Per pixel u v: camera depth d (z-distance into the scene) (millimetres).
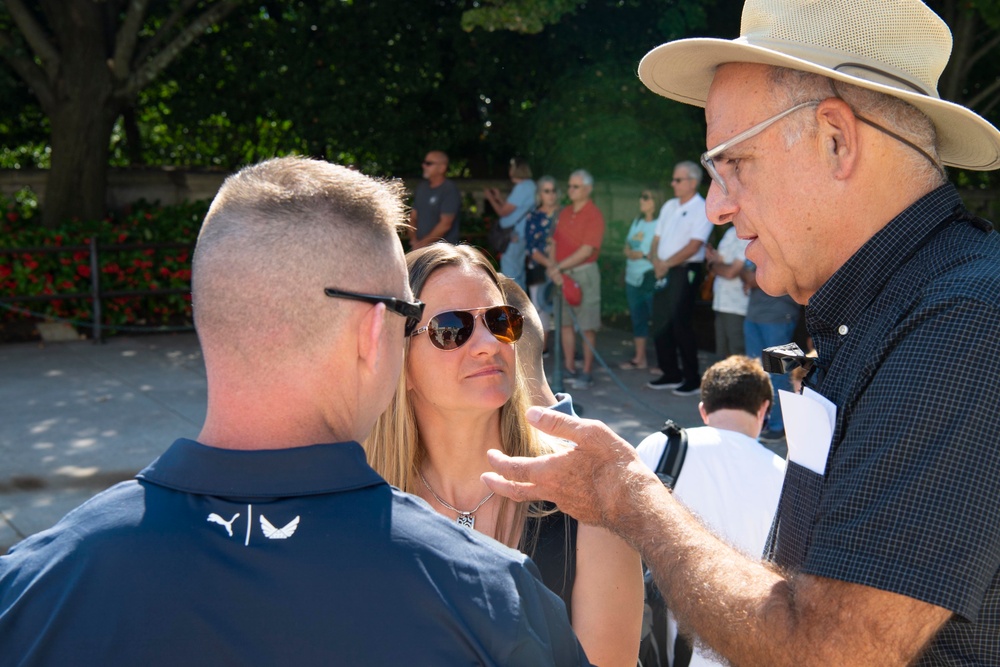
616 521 1430
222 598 1086
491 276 2029
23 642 1096
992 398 1176
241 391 1188
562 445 2104
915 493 1163
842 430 1345
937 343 1217
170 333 9992
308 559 1102
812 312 1461
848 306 1415
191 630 1075
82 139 10367
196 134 12688
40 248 9312
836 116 1391
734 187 1504
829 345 1461
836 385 1408
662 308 7500
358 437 1274
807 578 1221
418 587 1104
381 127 12008
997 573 1186
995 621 1190
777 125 1429
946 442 1170
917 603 1139
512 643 1117
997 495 1159
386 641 1085
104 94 10352
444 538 1162
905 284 1352
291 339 1176
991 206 12188
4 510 5141
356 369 1225
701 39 1459
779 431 6352
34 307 9539
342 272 1198
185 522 1126
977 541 1144
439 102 12383
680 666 2369
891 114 1382
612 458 1453
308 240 1182
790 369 1573
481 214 12398
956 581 1133
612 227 10945
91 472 5762
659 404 7285
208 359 1208
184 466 1174
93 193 10531
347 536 1121
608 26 11211
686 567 1322
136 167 11805
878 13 1409
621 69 11312
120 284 9875
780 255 1476
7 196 11016
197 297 1203
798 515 1447
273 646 1074
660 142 11250
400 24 11500
